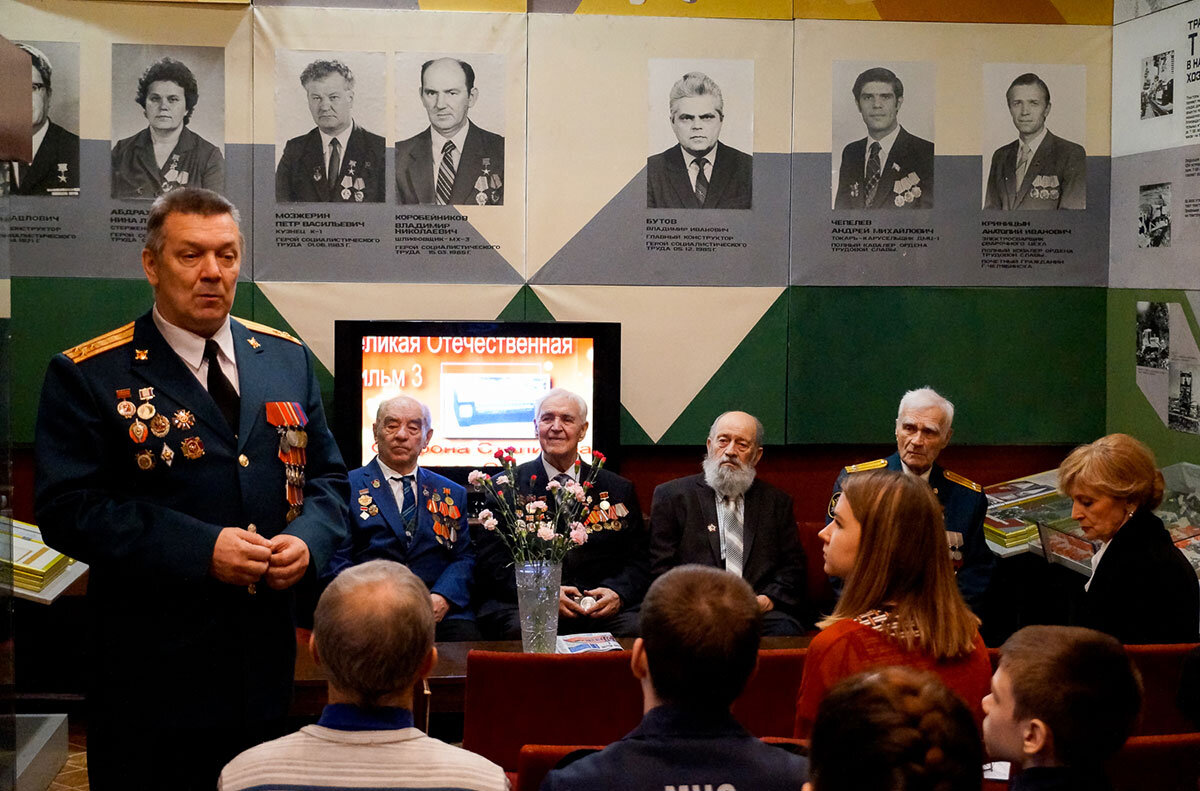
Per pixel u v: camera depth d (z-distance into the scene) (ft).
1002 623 17.19
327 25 17.37
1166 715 9.18
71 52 16.93
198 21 17.13
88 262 17.10
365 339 17.16
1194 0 16.60
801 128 18.13
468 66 17.60
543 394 16.40
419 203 17.67
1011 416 18.75
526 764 7.08
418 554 15.43
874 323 18.42
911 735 4.31
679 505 15.98
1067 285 18.69
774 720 9.38
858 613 7.86
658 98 17.90
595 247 17.99
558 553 12.26
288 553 7.80
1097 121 18.57
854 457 18.84
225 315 8.27
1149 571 10.80
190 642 7.88
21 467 17.10
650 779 5.62
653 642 5.81
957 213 18.42
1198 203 16.69
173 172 17.22
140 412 7.97
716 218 18.10
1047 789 5.80
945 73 18.25
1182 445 17.13
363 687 5.85
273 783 5.72
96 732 7.98
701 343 18.22
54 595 13.12
